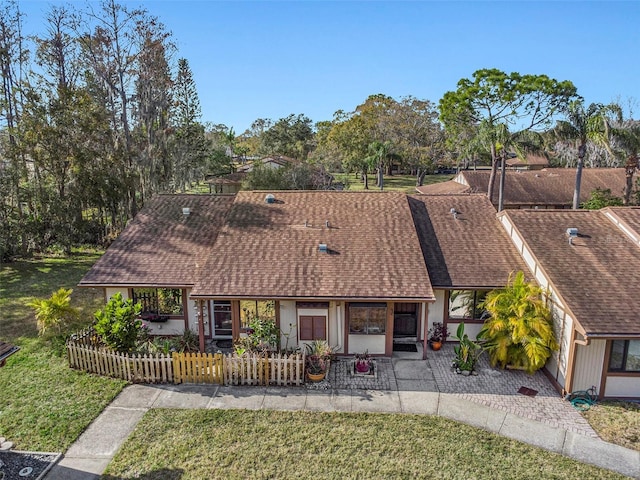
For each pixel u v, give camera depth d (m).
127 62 35.03
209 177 69.38
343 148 73.12
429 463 11.23
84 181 30.50
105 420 13.01
